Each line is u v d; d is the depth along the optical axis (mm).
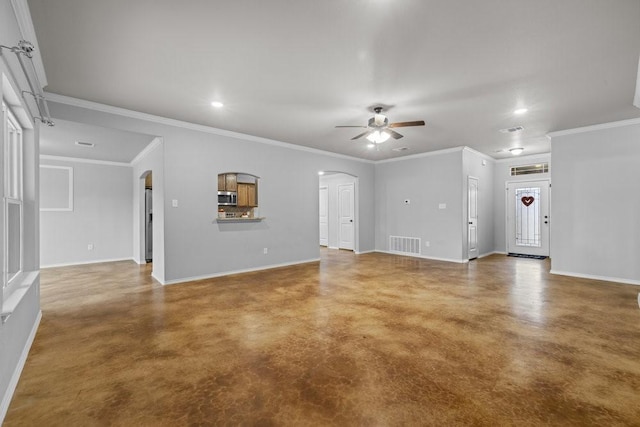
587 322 3072
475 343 2611
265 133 5414
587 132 4957
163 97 3723
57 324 3072
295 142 6113
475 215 7113
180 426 1644
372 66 2955
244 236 5574
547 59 2814
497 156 7523
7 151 2330
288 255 6266
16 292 2127
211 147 5098
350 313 3365
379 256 7488
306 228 6609
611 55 2732
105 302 3793
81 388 1985
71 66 2936
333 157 7227
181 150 4762
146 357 2395
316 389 1971
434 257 7055
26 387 1997
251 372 2174
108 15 2182
